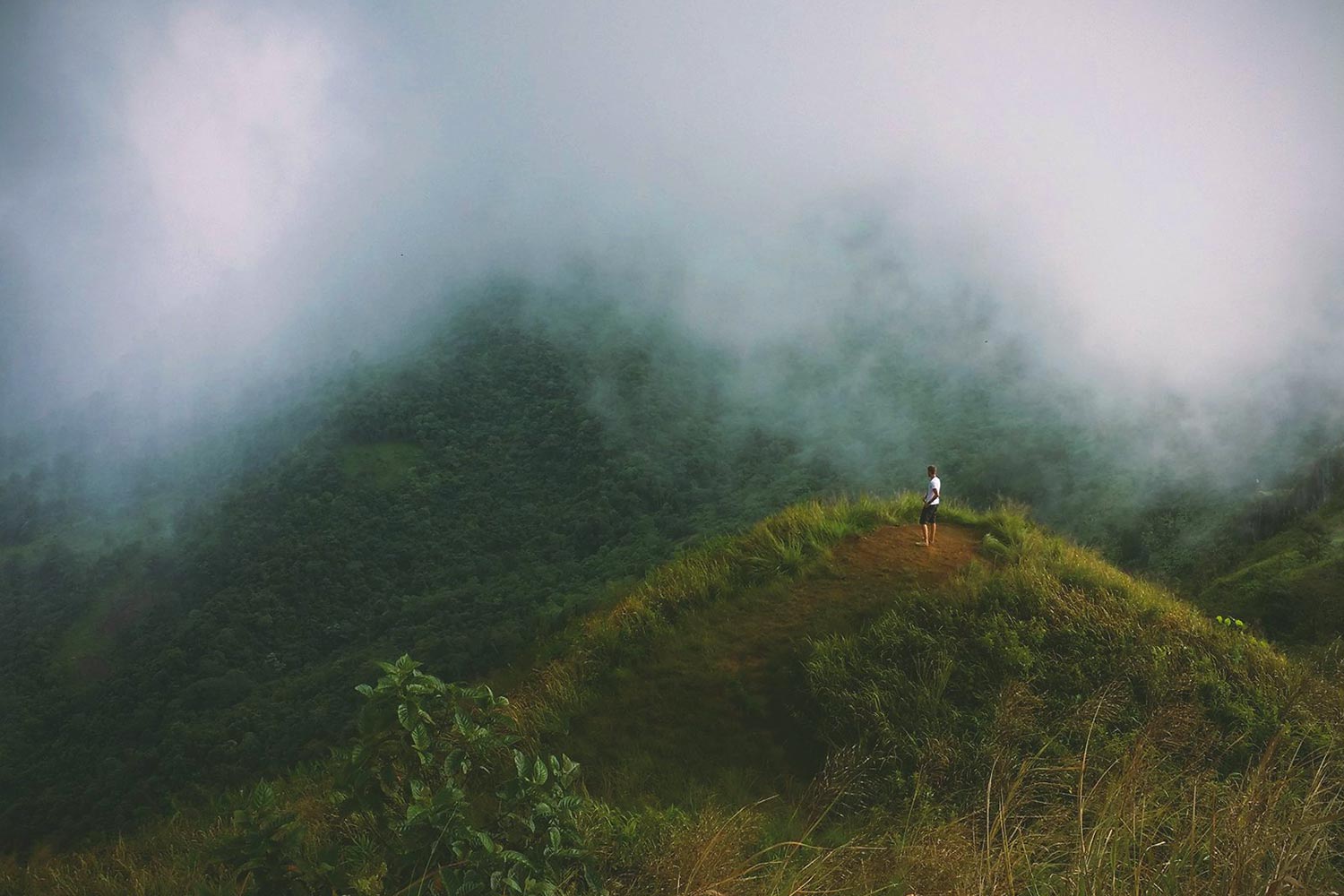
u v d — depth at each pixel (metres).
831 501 13.60
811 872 3.90
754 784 7.70
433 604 103.00
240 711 74.62
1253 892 2.55
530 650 13.29
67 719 93.25
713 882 3.87
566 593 87.56
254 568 120.00
